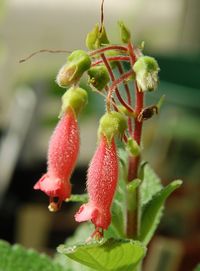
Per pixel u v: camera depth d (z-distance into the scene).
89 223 0.27
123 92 0.27
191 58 0.43
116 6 0.79
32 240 0.48
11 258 0.24
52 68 0.62
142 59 0.20
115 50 0.21
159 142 0.51
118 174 0.20
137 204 0.22
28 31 0.76
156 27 0.71
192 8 0.53
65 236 0.48
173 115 0.51
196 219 0.44
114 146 0.21
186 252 0.37
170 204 0.44
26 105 0.52
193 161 0.49
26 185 0.50
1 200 0.48
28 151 0.51
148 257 0.38
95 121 0.59
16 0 0.79
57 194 0.20
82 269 0.24
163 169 0.49
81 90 0.22
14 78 0.65
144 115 0.21
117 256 0.20
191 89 0.41
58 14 0.81
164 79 0.42
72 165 0.21
